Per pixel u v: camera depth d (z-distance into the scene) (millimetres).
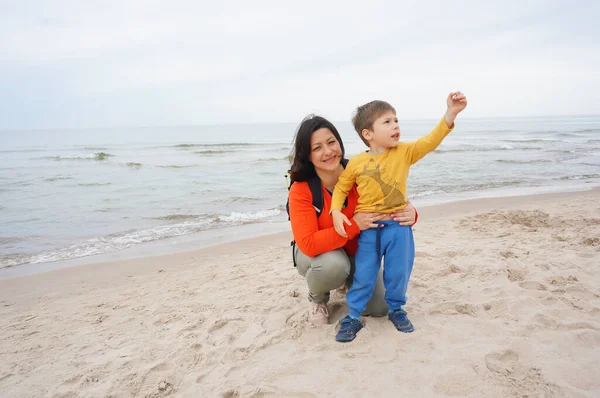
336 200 2717
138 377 2631
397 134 2584
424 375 2350
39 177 16109
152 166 19516
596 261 4008
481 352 2521
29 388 2670
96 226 8516
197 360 2795
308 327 3066
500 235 5539
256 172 16578
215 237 7434
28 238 7656
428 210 8477
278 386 2371
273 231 7734
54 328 3725
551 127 63531
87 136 77500
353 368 2477
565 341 2590
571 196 9602
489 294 3424
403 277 2721
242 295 4016
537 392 2127
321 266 2803
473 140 34531
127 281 5234
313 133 2641
